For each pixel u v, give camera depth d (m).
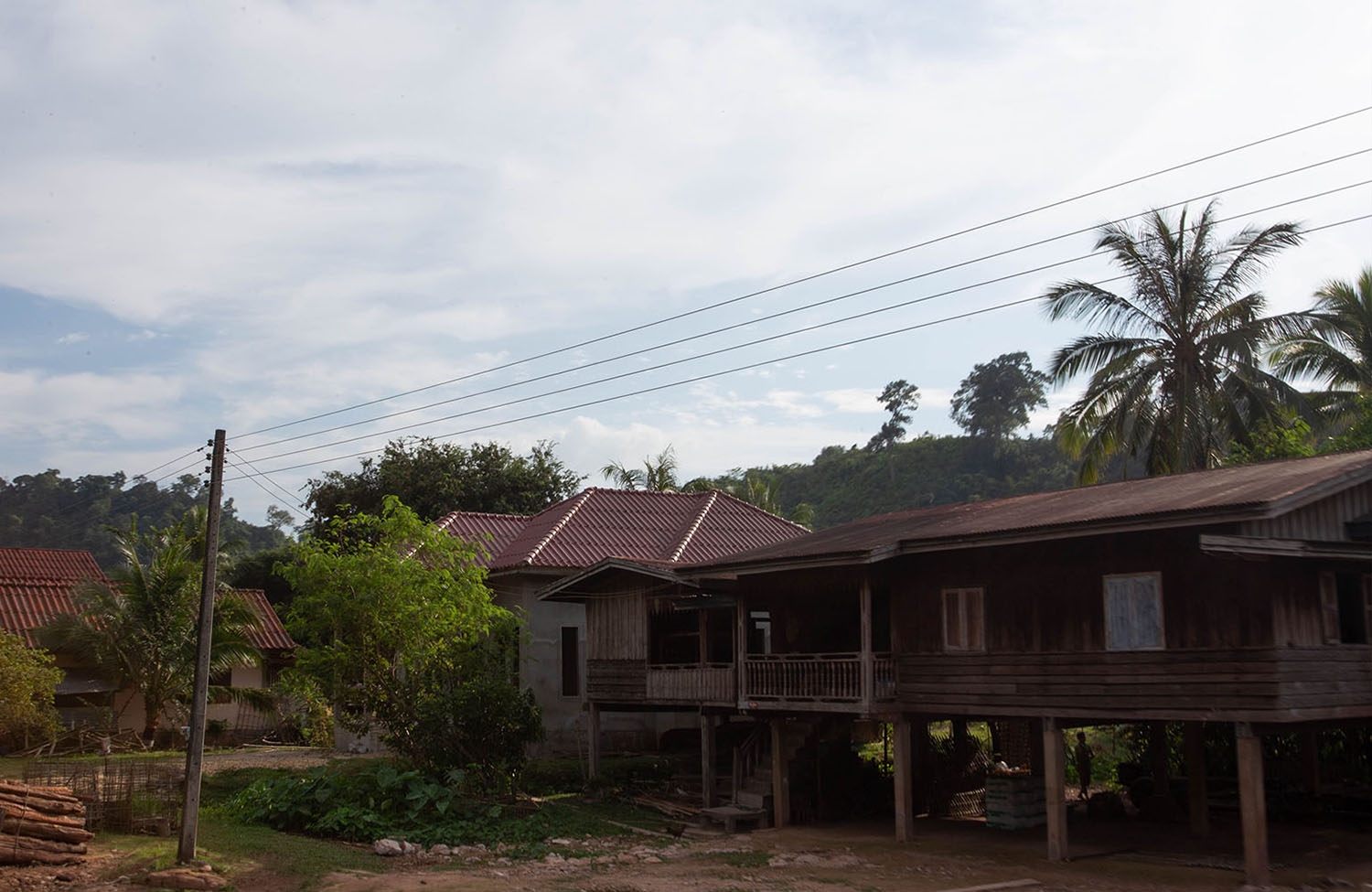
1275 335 28.56
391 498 25.98
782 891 15.27
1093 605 17.09
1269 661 14.83
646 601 24.95
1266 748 24.08
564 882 15.87
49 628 31.81
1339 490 15.25
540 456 51.38
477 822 20.72
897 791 19.81
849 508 81.44
